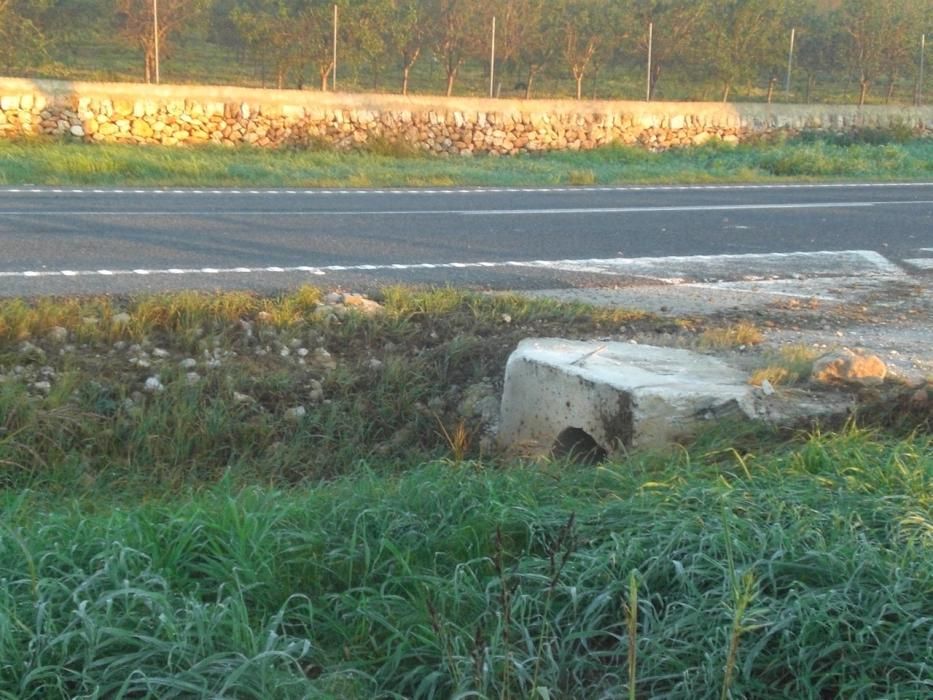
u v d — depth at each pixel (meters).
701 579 3.58
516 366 6.14
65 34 26.69
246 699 3.05
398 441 6.34
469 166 17.95
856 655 3.26
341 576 3.84
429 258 9.24
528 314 7.48
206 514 4.07
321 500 4.42
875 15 31.56
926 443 4.99
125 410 6.09
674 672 3.29
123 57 27.48
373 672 3.40
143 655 3.14
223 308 7.09
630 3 29.92
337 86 26.98
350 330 7.06
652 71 29.95
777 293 8.49
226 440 6.11
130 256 8.73
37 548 3.78
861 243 10.88
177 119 18.28
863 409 5.66
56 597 3.43
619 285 8.56
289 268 8.53
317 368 6.69
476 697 3.13
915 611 3.36
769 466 4.75
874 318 7.82
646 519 3.98
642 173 17.92
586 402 5.71
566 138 21.12
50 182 13.88
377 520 4.13
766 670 3.28
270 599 3.67
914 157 21.94
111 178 14.45
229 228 10.33
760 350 6.82
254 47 25.92
